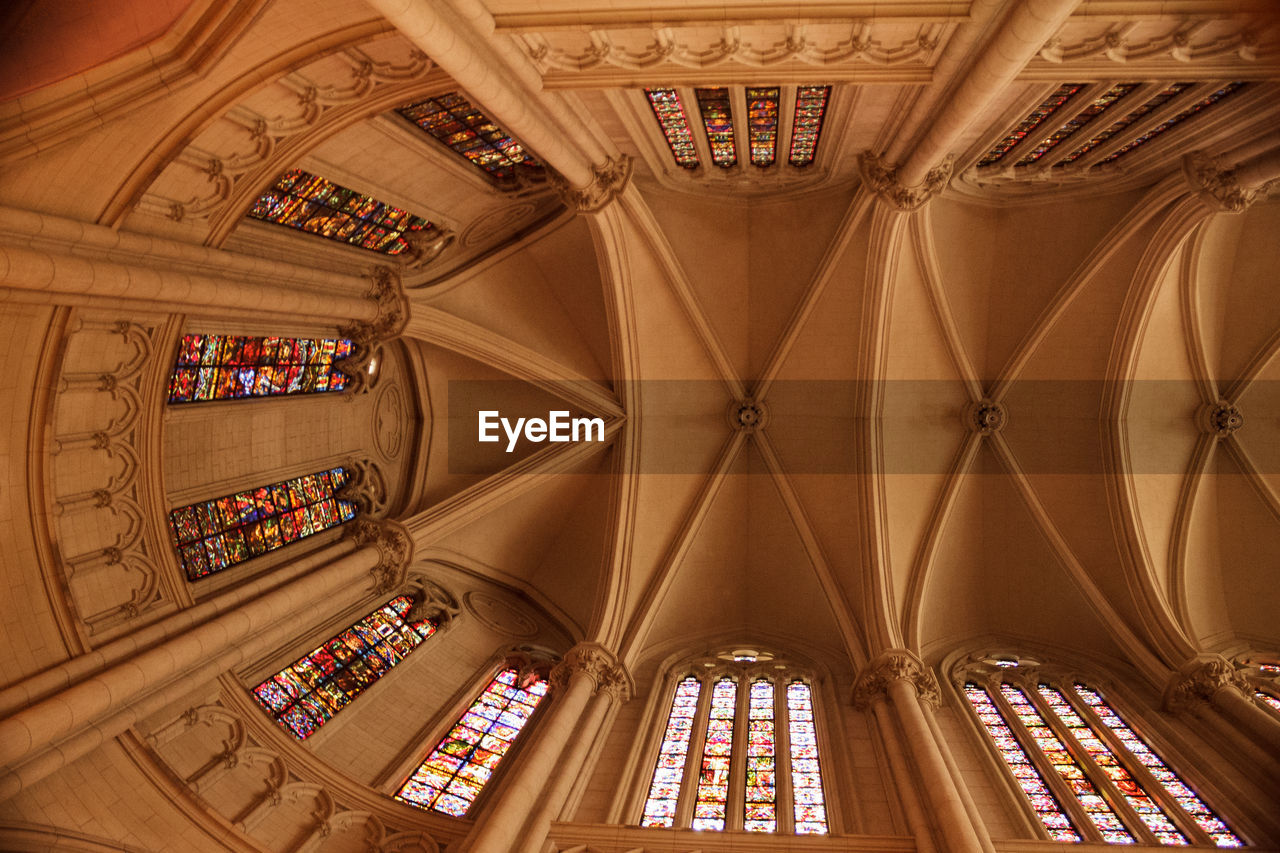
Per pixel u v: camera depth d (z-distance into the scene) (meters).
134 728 10.32
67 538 10.52
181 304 11.01
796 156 16.05
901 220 15.55
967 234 17.19
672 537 18.33
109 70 9.31
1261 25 8.89
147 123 9.80
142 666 10.21
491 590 18.78
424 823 11.84
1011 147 15.23
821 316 18.02
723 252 18.06
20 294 9.23
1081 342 17.45
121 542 11.16
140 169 10.12
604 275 17.02
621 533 17.92
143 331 11.01
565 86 10.55
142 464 11.49
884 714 13.77
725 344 18.94
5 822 8.58
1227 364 17.23
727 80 10.34
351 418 17.22
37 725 8.87
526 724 14.80
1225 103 12.12
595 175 14.40
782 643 18.11
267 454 14.98
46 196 9.41
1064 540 17.48
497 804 10.84
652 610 17.27
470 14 9.20
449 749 13.82
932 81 10.12
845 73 10.12
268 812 10.97
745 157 15.88
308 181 12.82
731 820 11.94
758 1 9.10
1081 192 16.14
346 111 11.45
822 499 18.36
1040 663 16.80
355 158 13.00
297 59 10.11
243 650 11.89
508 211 17.00
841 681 16.23
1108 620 16.45
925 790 11.30
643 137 14.60
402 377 18.62
